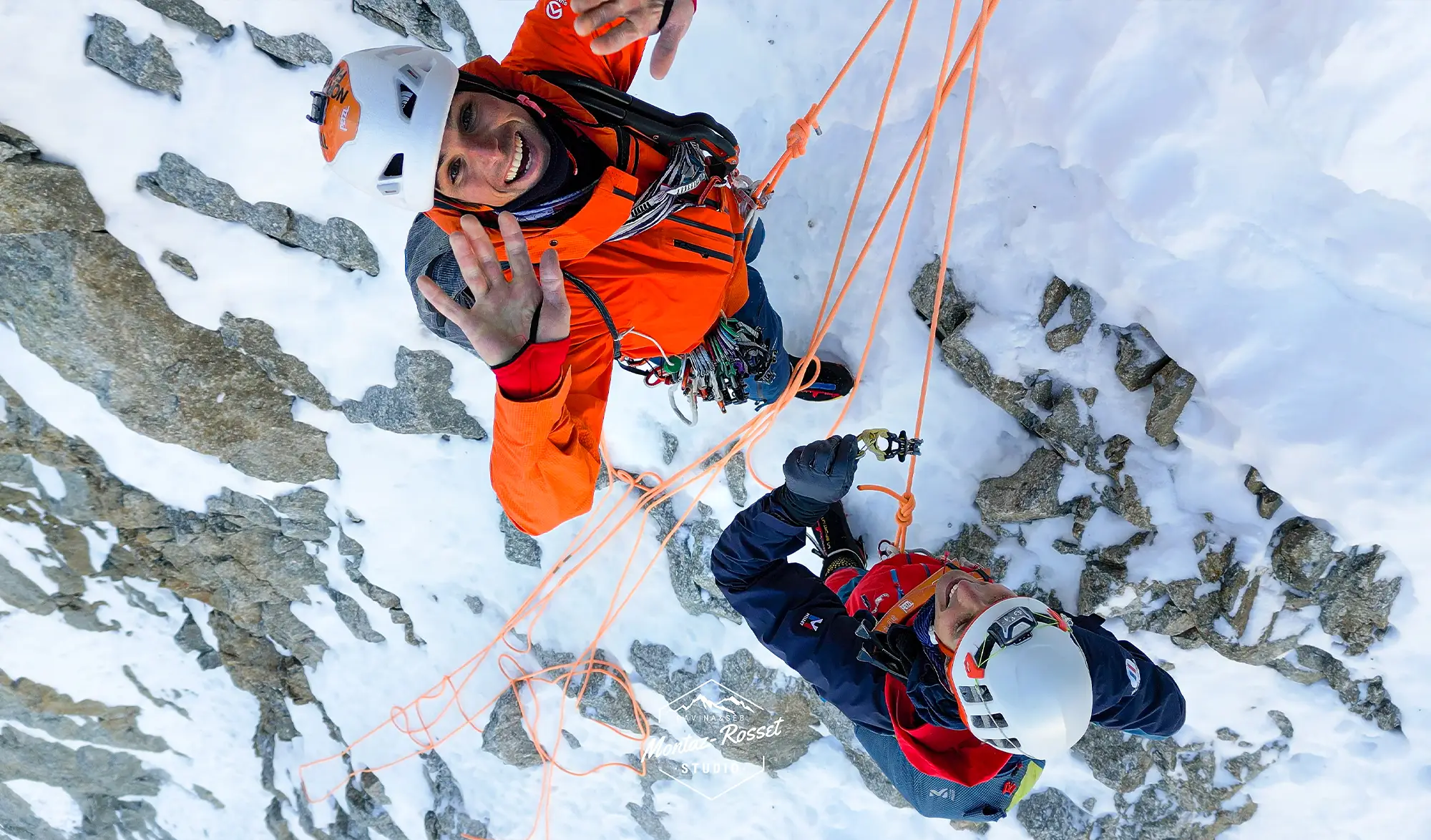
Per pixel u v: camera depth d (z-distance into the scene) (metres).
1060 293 2.44
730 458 3.05
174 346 3.25
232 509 3.91
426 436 3.56
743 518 2.21
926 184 2.61
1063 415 2.55
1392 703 2.44
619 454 3.37
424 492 3.70
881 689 2.13
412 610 4.02
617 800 3.92
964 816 2.16
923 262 2.66
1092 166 2.20
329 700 4.49
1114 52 2.05
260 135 2.88
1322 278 2.01
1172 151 2.06
